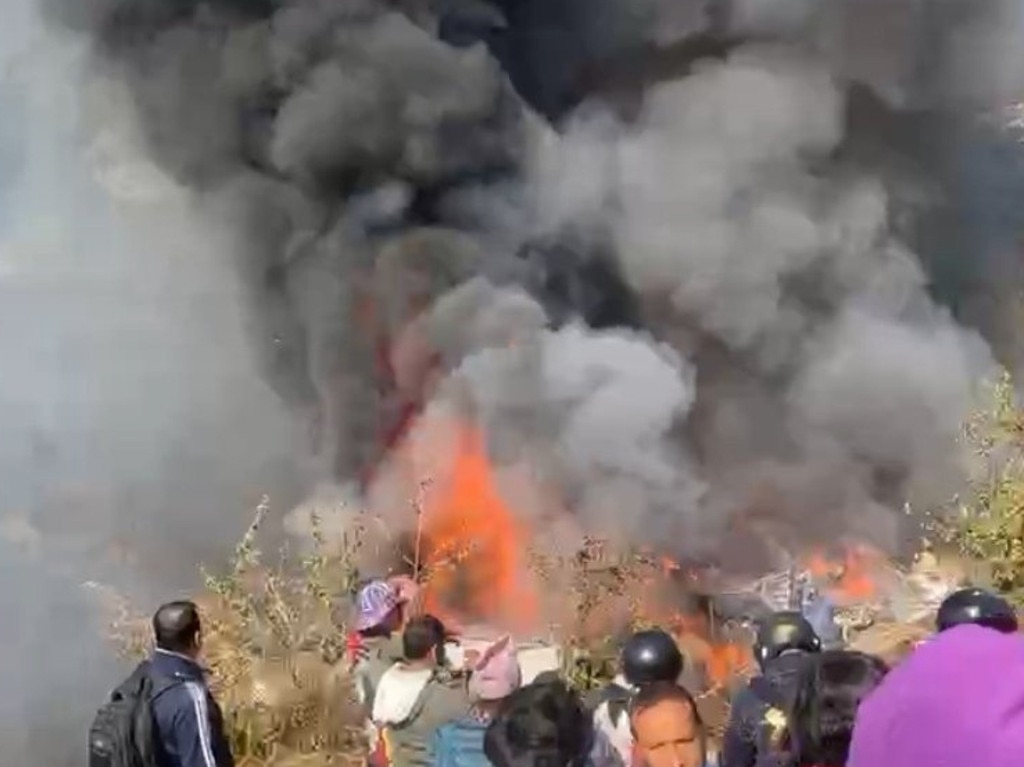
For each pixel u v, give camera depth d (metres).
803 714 3.44
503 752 3.72
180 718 5.16
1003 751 2.40
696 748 3.73
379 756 5.97
